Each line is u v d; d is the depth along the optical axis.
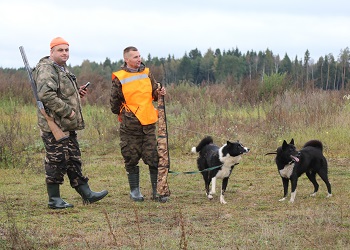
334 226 6.46
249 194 8.94
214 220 6.98
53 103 7.35
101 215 7.25
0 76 23.09
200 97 18.81
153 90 8.40
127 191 9.05
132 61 8.18
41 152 13.37
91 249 5.68
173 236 6.12
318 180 9.98
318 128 14.16
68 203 7.88
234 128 14.29
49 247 5.76
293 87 20.52
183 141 13.56
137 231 6.40
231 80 24.67
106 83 25.34
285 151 8.38
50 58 7.63
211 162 8.52
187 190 9.26
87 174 10.71
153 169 8.40
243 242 5.87
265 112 15.44
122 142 8.30
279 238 5.90
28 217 7.11
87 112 17.94
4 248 5.58
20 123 15.26
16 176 10.41
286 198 8.58
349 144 13.23
